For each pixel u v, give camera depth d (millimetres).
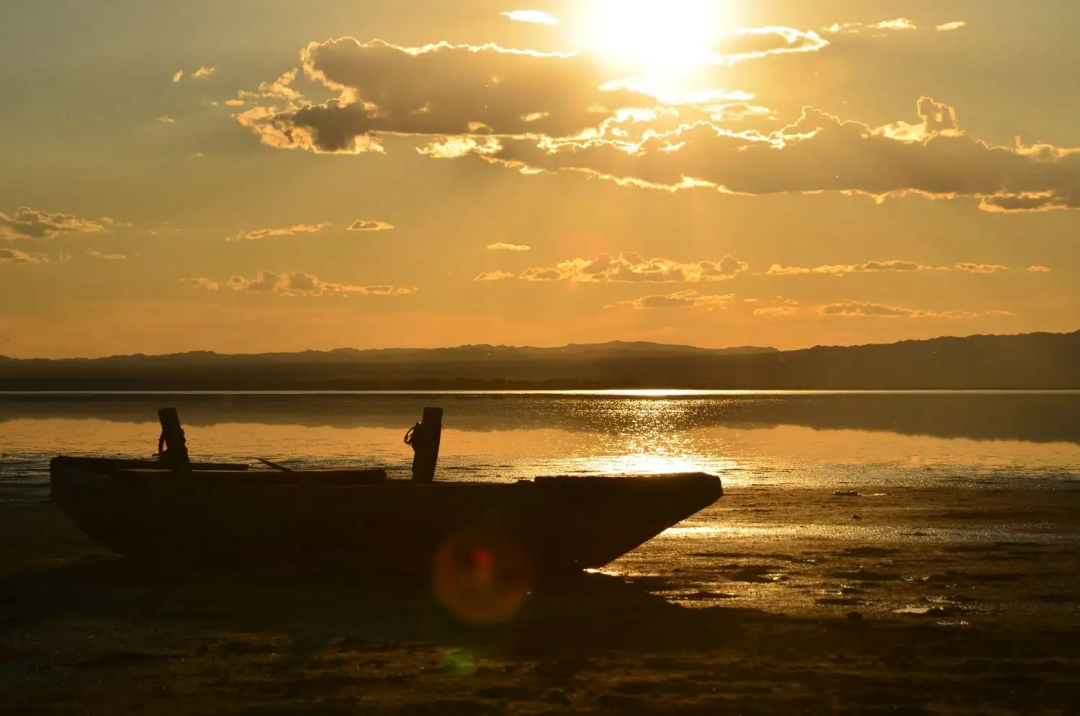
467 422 65938
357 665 11422
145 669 11281
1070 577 16406
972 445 46062
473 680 10852
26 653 11938
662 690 10484
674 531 21422
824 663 11477
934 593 15258
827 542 20000
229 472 18656
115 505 17609
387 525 16703
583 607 14484
